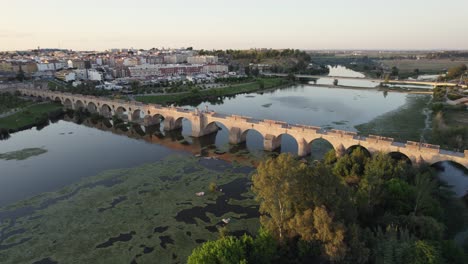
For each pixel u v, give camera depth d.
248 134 157.50
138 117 195.12
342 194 61.28
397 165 85.25
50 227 78.94
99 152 134.12
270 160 59.62
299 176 57.53
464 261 54.88
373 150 104.44
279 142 135.12
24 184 102.69
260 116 198.50
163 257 67.62
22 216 84.00
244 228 76.56
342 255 51.31
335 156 104.25
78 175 109.12
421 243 51.12
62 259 67.75
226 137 154.50
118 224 79.69
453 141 126.38
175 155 128.25
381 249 53.06
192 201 90.06
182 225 78.62
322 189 58.97
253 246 57.22
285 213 60.62
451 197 87.88
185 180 103.81
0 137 159.12
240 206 86.88
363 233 57.44
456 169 107.62
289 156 59.22
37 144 146.38
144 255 68.38
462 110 188.88
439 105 188.50
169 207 87.06
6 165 119.50
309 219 56.03
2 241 73.81
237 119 139.88
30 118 188.25
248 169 112.44
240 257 54.25
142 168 114.62
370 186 70.12
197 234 75.00
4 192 97.31
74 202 90.69
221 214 83.00
